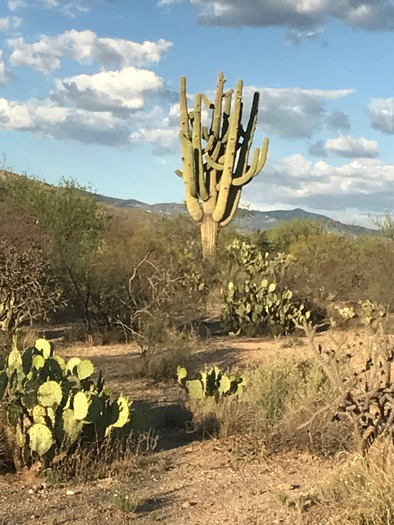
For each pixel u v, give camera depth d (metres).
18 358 6.88
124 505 5.05
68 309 16.19
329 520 4.65
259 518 4.84
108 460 6.29
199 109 21.53
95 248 19.45
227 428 7.19
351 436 6.43
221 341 13.98
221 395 7.99
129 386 9.78
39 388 6.01
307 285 17.86
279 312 15.05
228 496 5.41
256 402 7.42
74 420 6.03
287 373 8.09
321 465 6.14
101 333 14.16
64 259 14.61
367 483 4.66
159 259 17.08
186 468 6.20
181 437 7.27
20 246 13.52
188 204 21.75
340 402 5.80
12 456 6.08
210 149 21.81
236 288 15.76
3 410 6.00
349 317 14.71
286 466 6.16
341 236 28.83
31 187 24.31
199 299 17.70
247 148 21.91
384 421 5.89
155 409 8.45
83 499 5.36
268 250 31.25
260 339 14.42
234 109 21.11
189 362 10.88
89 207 24.30
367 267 18.12
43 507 5.19
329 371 5.88
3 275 12.70
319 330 15.35
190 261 19.39
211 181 21.73
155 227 27.50
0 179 24.94
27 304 12.92
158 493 5.54
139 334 12.21
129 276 14.55
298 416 6.75
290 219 36.66
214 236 21.59
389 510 4.38
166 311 14.20
